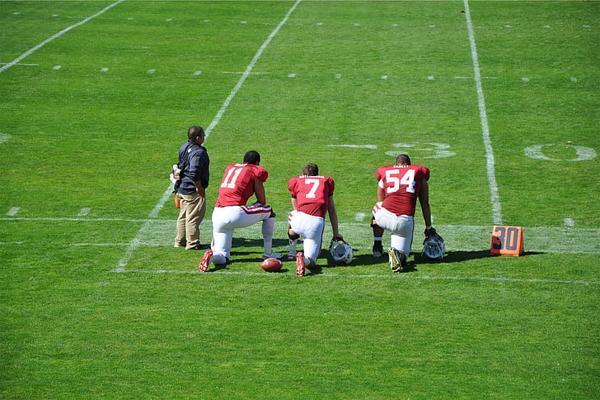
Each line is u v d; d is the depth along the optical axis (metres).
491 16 116.88
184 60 97.50
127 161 67.00
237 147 70.50
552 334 39.22
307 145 70.94
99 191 60.38
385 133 74.06
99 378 35.59
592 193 59.88
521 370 36.09
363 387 34.75
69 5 125.94
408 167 47.38
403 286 44.44
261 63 96.19
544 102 82.56
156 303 42.53
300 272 45.44
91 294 43.56
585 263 47.41
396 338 38.88
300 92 86.00
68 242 50.81
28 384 35.12
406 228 46.62
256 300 42.81
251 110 80.50
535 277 45.50
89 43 104.69
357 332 39.44
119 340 38.78
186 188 49.03
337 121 77.25
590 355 37.31
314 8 123.12
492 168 65.25
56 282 45.03
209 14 119.81
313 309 41.78
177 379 35.50
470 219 55.06
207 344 38.38
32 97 84.50
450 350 37.78
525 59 97.19
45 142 71.50
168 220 54.84
